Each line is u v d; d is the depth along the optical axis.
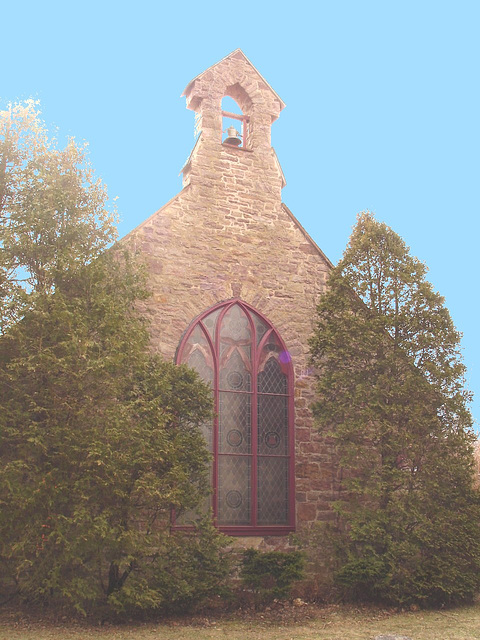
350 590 12.79
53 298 11.33
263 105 16.64
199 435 12.47
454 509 13.08
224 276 14.98
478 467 16.41
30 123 12.95
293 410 14.91
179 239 14.70
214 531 11.81
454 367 13.82
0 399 11.11
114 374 11.61
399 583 12.46
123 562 10.59
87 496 10.45
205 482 12.27
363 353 13.78
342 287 14.40
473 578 12.57
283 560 12.29
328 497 14.73
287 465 14.68
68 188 12.66
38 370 11.00
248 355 14.90
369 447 13.87
